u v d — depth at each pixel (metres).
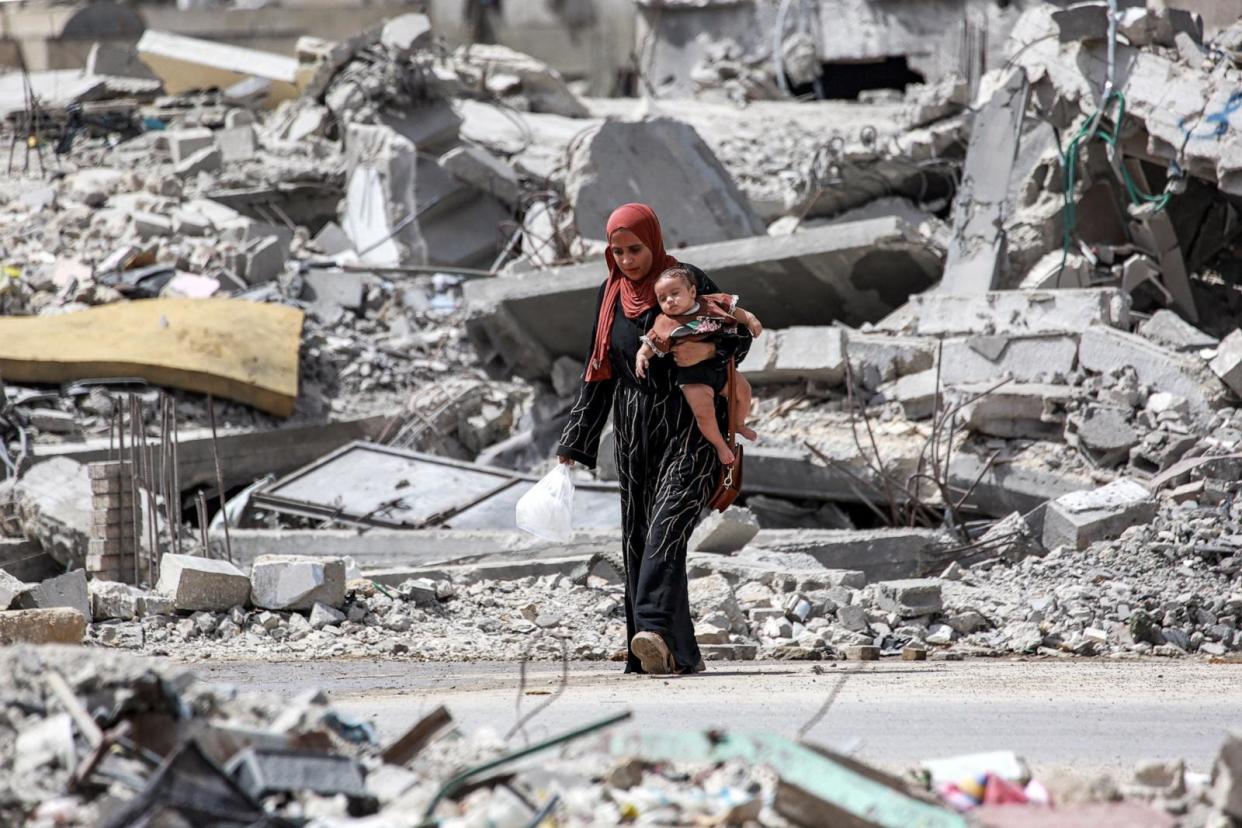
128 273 82.56
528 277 71.69
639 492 25.72
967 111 76.56
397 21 99.69
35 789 12.04
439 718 14.27
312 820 11.88
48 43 141.50
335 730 14.27
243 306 76.25
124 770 12.31
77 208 91.19
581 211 78.56
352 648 32.56
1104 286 62.69
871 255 64.69
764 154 99.69
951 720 19.55
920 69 137.12
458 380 75.81
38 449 63.47
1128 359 54.38
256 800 11.84
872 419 57.88
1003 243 63.75
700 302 24.72
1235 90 58.31
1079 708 21.11
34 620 26.34
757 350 61.31
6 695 13.12
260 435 69.44
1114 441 51.38
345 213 95.31
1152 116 60.59
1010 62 67.06
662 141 80.88
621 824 12.26
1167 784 13.91
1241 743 12.33
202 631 34.09
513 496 57.09
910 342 59.19
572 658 31.23
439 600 38.03
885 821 11.66
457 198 94.12
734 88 133.75
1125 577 41.78
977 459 53.59
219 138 103.75
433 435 71.62
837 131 107.38
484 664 29.72
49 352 68.94
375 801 12.65
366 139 94.81
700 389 24.64
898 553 46.44
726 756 12.61
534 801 12.76
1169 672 28.05
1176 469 48.91
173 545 41.69
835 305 68.12
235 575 35.09
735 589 38.56
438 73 109.81
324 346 78.38
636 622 26.16
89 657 13.34
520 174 97.75
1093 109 62.59
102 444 64.81
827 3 139.75
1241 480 48.22
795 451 56.59
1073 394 53.38
